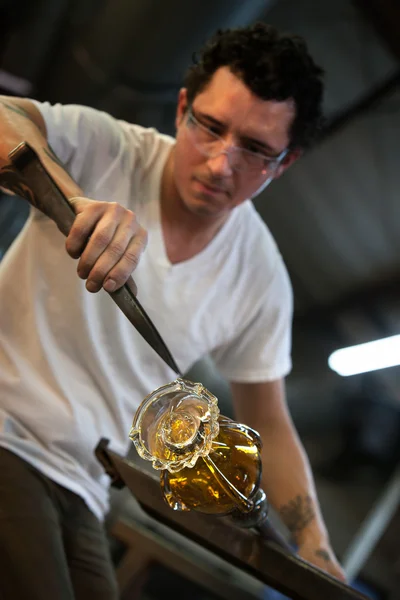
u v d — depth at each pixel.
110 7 3.57
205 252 1.47
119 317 1.35
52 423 1.32
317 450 6.57
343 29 4.30
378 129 4.65
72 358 1.37
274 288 1.61
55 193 1.03
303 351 6.97
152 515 1.21
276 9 4.41
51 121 1.30
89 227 0.97
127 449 1.44
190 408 0.87
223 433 0.93
